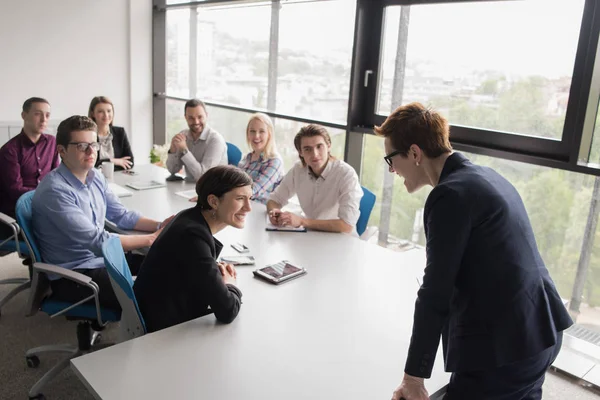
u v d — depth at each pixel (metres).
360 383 1.28
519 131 2.75
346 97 3.64
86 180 2.35
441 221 1.18
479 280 1.20
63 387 2.26
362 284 1.90
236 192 1.67
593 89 2.41
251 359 1.36
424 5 3.10
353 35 3.44
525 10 2.64
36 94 4.90
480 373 1.25
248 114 4.67
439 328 1.19
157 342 1.43
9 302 3.04
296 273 1.94
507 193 1.24
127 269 1.86
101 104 3.81
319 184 2.75
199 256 1.58
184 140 3.61
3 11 4.59
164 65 5.63
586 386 2.44
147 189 3.25
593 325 2.68
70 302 2.11
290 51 4.08
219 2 4.70
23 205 2.18
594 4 2.35
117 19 5.25
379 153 3.55
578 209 2.61
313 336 1.50
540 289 1.24
